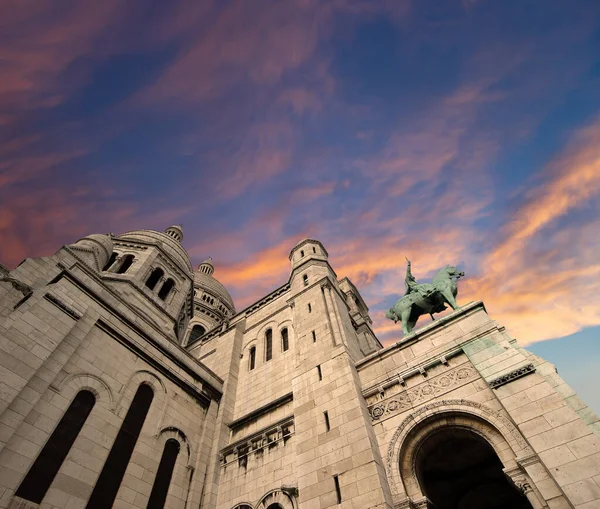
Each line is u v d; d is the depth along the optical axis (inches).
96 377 722.8
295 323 1035.9
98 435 668.7
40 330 646.5
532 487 476.4
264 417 882.1
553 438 474.6
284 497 677.9
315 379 803.4
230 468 827.4
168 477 760.3
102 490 628.7
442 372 662.5
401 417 645.3
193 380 967.0
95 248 1175.0
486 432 564.4
